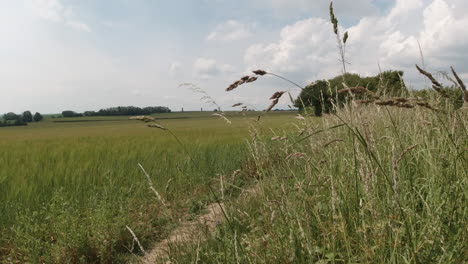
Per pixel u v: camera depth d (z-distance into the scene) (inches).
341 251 90.4
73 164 311.7
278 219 104.9
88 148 459.5
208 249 121.6
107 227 175.3
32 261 150.0
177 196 237.1
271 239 95.8
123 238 174.9
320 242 95.8
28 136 1050.1
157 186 251.4
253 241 101.3
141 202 231.0
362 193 102.1
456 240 81.5
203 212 191.5
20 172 278.8
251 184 181.6
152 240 176.6
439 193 93.4
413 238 78.0
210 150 415.8
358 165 113.2
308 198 103.3
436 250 79.8
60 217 173.3
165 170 300.0
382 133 145.6
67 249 160.2
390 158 109.4
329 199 104.3
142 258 156.7
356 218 91.9
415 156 116.8
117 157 362.0
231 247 113.7
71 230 165.2
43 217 194.9
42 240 176.6
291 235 89.1
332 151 130.6
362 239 84.0
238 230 123.1
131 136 783.1
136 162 333.1
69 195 227.9
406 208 87.5
